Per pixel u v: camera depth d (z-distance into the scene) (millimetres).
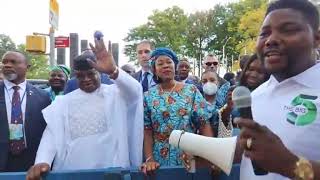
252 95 1904
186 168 2654
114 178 2678
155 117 3371
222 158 1973
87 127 3236
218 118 3721
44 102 4145
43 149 3158
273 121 1751
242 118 1424
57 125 3223
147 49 5719
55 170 2881
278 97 1773
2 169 3914
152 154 3322
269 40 1643
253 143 1380
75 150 3205
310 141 1646
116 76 3084
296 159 1368
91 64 3252
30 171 2703
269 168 1386
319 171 1363
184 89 3447
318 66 1731
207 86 4848
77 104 3277
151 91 3488
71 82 4109
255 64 2807
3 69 4156
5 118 3996
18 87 4148
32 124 4000
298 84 1725
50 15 9805
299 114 1680
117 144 3225
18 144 3947
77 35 12828
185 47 63406
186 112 3354
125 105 3262
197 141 2090
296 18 1623
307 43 1633
